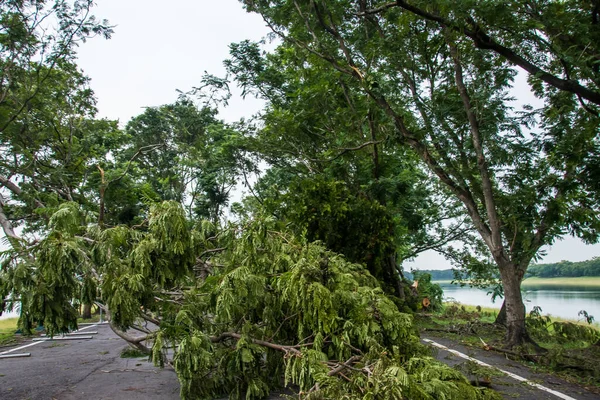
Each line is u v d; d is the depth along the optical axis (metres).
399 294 12.31
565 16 7.50
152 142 21.33
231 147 16.98
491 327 10.77
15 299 4.19
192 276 5.20
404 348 4.66
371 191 11.88
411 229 13.69
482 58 9.04
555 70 8.68
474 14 7.42
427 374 3.48
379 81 9.45
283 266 5.33
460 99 9.64
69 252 4.12
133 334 8.34
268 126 13.54
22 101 11.09
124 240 4.82
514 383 5.71
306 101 12.30
